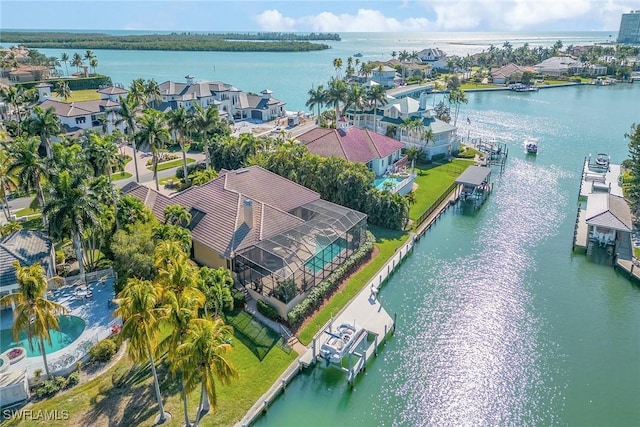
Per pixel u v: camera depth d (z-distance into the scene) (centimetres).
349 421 3444
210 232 4988
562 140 11462
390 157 8369
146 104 11156
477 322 4538
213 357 2741
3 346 3866
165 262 3766
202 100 12538
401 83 19150
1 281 4169
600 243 6088
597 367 3984
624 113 14788
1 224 6069
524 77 19712
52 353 3744
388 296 4919
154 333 2870
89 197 4512
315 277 4709
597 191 7662
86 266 5088
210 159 8181
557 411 3544
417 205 7169
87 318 4184
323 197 6556
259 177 5988
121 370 3600
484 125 13025
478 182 7481
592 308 4797
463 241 6216
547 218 6962
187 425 3081
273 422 3409
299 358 3878
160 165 8838
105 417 3189
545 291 5081
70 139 8062
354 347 3966
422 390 3728
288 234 4853
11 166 5269
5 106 11694
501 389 3744
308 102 11356
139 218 4953
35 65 19738
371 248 5600
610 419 3478
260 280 4475
